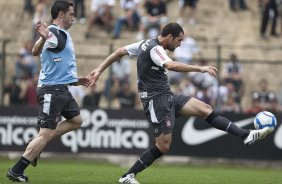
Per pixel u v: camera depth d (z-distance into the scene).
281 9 84.25
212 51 69.88
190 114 32.00
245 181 38.22
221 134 57.41
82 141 58.53
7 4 88.62
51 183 32.22
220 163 58.25
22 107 58.84
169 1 85.88
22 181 31.48
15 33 83.31
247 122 57.53
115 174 40.44
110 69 61.53
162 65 30.17
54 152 58.47
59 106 31.33
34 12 85.75
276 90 62.31
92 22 79.19
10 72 63.03
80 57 63.09
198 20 84.19
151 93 31.34
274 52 75.56
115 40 77.69
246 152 57.19
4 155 59.69
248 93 61.44
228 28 82.88
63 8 31.23
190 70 29.45
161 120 31.30
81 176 38.25
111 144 58.19
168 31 31.22
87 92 63.09
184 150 57.81
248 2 88.56
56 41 30.83
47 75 31.22
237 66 61.53
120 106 62.38
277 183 37.38
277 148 56.81
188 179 38.44
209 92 61.59
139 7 83.88
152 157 31.84
